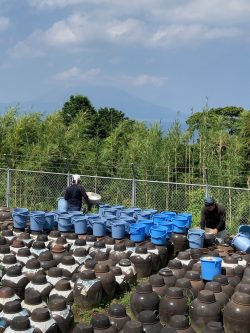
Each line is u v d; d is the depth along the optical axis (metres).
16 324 5.79
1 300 6.75
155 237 10.07
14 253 9.45
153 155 17.62
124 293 8.45
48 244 9.88
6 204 16.91
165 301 7.05
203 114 19.02
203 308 6.78
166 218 11.46
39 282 7.51
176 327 6.21
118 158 20.03
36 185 18.00
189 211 15.56
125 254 9.32
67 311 6.57
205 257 8.14
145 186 16.83
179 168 18.05
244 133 19.50
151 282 7.62
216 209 10.88
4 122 19.92
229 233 14.30
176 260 8.50
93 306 7.71
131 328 5.91
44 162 18.22
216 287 7.27
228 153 17.08
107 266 8.11
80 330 5.91
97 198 13.41
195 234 10.06
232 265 8.42
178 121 18.58
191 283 7.85
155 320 6.41
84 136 21.58
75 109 27.97
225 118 21.56
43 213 11.41
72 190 12.75
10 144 19.12
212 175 16.36
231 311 6.65
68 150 19.38
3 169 16.78
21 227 11.39
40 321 6.11
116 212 12.33
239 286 6.91
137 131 21.34
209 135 18.28
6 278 7.71
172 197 16.70
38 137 19.75
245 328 6.58
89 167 18.75
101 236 10.82
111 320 6.36
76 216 11.33
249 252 9.75
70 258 8.49
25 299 6.68
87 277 7.72
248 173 17.22
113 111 29.31
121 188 17.16
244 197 15.34
